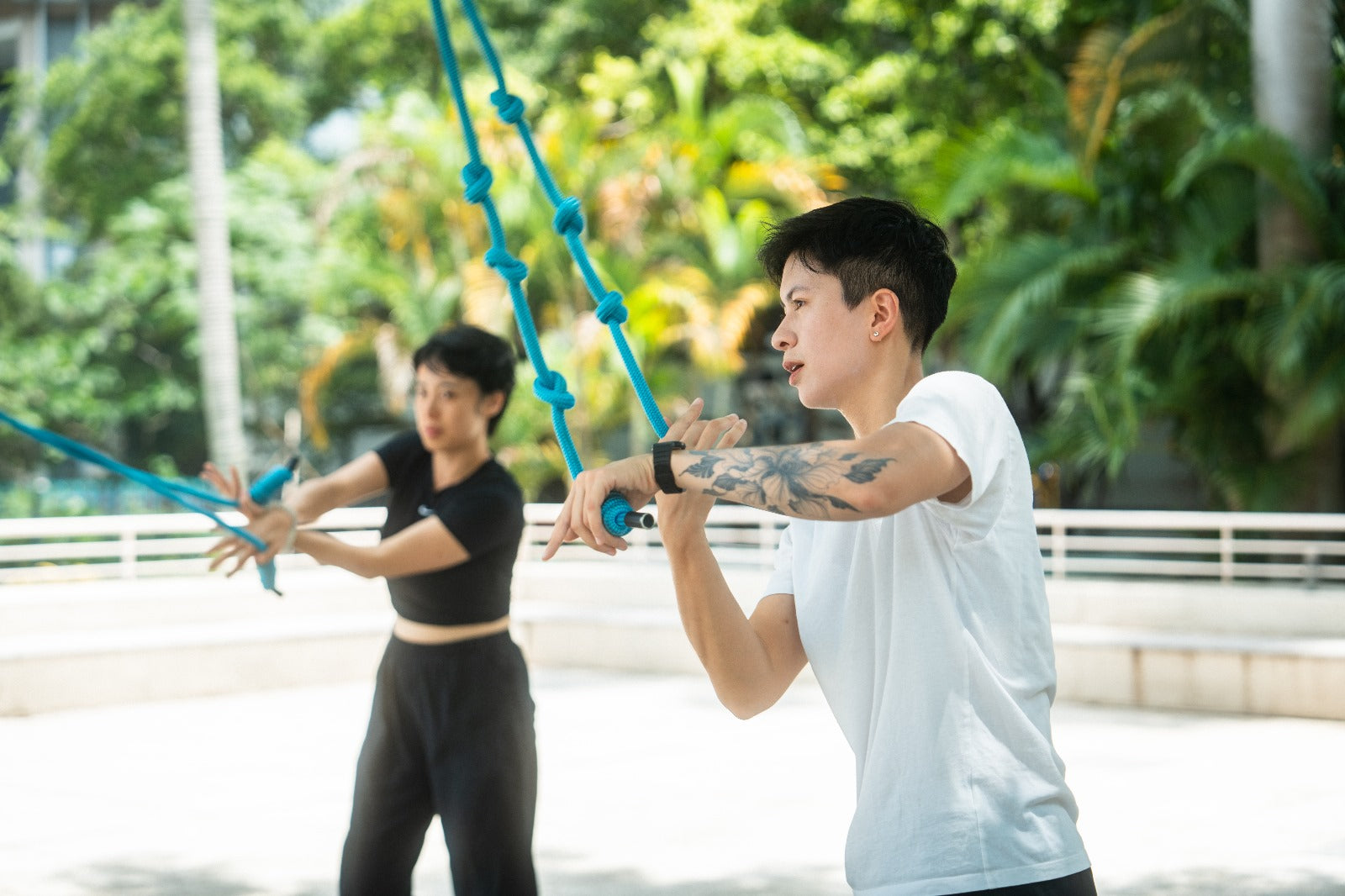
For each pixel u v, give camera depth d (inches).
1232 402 434.6
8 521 337.4
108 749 277.9
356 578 385.7
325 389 821.9
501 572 121.7
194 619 359.6
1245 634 327.0
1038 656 69.3
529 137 80.1
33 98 895.1
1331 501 420.8
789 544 78.6
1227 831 209.9
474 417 124.0
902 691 67.6
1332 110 440.1
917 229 72.2
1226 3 417.7
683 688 340.8
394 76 839.7
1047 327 450.6
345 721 306.3
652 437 559.5
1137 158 457.4
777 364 712.4
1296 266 399.9
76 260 902.4
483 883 117.0
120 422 916.0
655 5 685.9
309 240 783.7
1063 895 66.0
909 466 60.4
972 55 562.3
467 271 544.1
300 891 188.2
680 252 550.9
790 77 588.1
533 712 124.4
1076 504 607.5
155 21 844.6
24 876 194.5
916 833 66.1
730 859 198.8
